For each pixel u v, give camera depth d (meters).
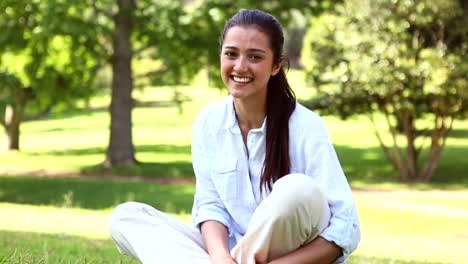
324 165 3.83
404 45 23.48
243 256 3.57
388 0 23.75
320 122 3.96
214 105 4.19
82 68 27.72
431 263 9.54
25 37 25.44
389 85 23.28
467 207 18.91
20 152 33.25
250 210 4.01
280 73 3.98
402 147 32.97
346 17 24.28
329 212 3.65
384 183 24.33
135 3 26.55
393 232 14.23
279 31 3.89
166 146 34.97
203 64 27.50
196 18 24.83
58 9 23.09
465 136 37.72
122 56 27.00
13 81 20.80
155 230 3.83
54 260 5.95
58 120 52.84
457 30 23.50
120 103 27.36
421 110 23.88
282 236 3.48
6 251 6.90
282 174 3.89
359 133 38.81
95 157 31.22
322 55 24.67
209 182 4.14
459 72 22.78
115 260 6.90
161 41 25.83
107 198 20.39
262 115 4.00
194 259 3.75
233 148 4.04
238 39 3.82
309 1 25.81
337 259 3.69
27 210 15.22
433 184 24.28
